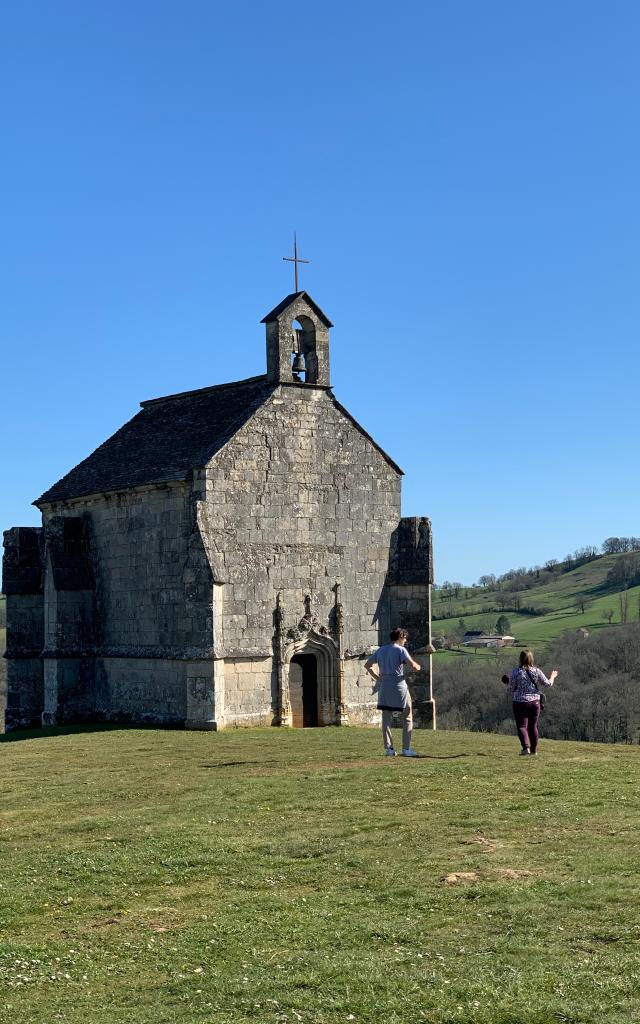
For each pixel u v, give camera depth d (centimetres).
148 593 4397
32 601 5131
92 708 4716
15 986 1407
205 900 1672
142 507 4434
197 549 4056
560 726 8769
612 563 19625
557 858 1714
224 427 4328
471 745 3100
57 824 2222
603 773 2378
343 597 4428
